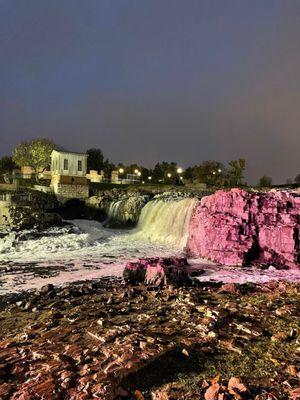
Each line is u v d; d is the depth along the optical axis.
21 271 18.80
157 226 34.53
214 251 21.50
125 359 6.22
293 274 17.50
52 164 54.94
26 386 5.51
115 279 16.55
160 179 117.06
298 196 21.98
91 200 51.88
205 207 25.34
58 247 27.58
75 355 6.73
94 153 100.94
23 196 42.97
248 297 11.73
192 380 5.88
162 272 14.38
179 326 8.48
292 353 7.08
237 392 5.34
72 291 13.01
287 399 5.32
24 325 9.42
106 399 5.10
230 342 7.41
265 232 20.83
